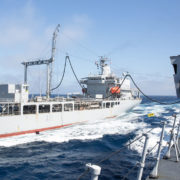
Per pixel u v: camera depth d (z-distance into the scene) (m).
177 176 7.68
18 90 32.12
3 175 18.33
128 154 22.44
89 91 54.44
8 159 22.42
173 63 7.44
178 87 7.34
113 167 19.14
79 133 33.72
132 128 36.84
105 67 55.03
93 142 28.42
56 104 38.03
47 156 23.36
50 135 32.50
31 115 32.62
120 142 28.06
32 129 32.91
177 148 10.04
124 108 53.16
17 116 30.83
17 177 17.92
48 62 41.19
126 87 56.53
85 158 22.48
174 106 89.56
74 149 25.83
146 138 6.12
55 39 40.88
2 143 28.02
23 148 26.30
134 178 16.75
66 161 21.70
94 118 44.06
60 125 37.09
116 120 45.53
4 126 29.48
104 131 34.91
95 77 53.22
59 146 27.09
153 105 95.94
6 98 32.44
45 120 34.62
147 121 44.34
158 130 33.03
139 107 84.88
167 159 9.47
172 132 9.63
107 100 47.78
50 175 18.25
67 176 17.97
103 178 16.89
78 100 42.50
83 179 17.27
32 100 36.75
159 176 7.68
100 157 22.61
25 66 42.72
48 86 41.62
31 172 18.98
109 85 51.25
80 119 40.81
